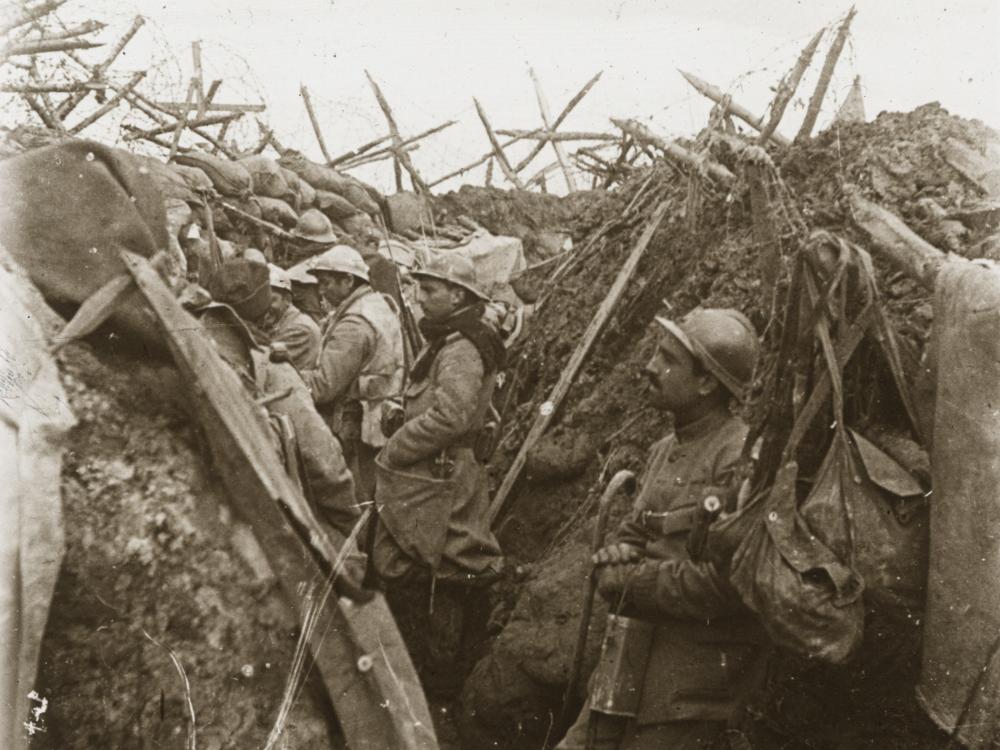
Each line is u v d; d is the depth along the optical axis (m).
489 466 6.61
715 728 3.57
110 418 2.71
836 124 5.67
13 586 2.48
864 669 3.60
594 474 5.91
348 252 6.48
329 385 6.04
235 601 2.75
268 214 9.16
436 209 13.16
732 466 3.65
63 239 2.78
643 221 7.05
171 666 2.65
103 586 2.62
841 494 3.25
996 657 3.07
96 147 2.87
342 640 2.85
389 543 5.47
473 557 5.57
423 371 5.71
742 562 3.25
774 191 5.32
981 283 3.14
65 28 4.03
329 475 4.62
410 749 2.87
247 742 2.69
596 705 3.69
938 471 3.18
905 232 3.76
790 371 3.38
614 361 6.55
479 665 4.98
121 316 2.78
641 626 3.68
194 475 2.77
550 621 4.80
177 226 6.19
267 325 6.06
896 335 3.53
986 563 3.08
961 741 3.11
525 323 7.64
